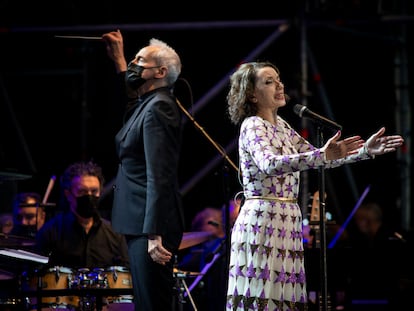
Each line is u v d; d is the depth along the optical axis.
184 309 17.78
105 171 23.92
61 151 25.23
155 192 10.12
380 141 9.81
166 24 23.89
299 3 23.98
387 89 26.69
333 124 10.48
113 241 14.92
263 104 10.61
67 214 14.96
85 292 12.25
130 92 12.05
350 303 18.25
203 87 26.02
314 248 15.02
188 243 15.02
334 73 27.11
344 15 24.17
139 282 10.44
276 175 9.79
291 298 10.18
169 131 10.41
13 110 24.86
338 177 26.17
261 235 10.12
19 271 12.23
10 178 13.91
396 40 26.20
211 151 25.50
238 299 10.19
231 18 26.16
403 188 25.25
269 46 25.66
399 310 16.47
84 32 24.02
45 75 25.36
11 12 23.98
